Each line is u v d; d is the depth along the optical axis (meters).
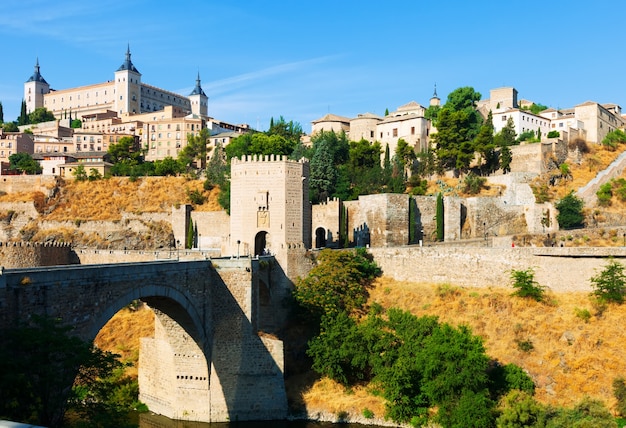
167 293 53.31
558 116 187.50
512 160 134.88
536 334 69.31
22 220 141.62
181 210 130.75
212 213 129.62
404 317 70.44
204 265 61.75
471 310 76.50
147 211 137.12
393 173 132.50
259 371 65.31
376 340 69.31
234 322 64.94
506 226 115.31
